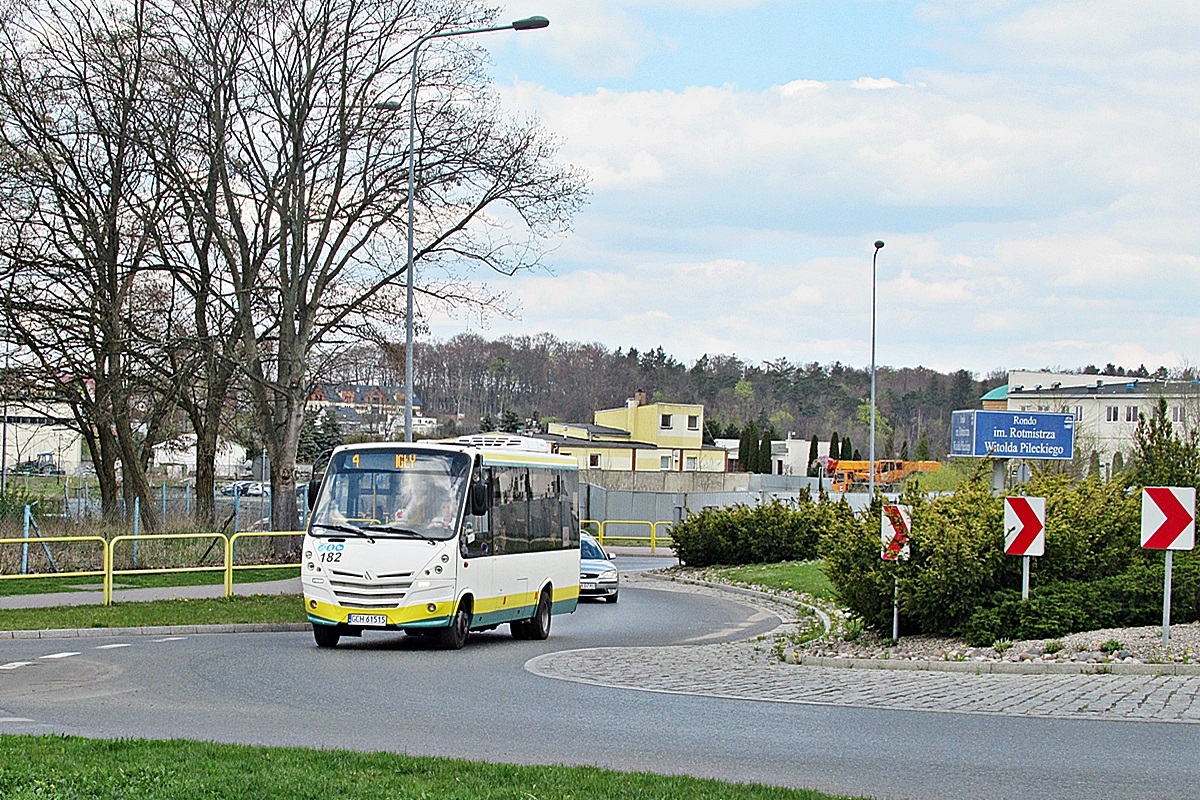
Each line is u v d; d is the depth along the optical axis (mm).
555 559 31094
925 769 12562
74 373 48312
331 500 26172
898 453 178750
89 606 32094
